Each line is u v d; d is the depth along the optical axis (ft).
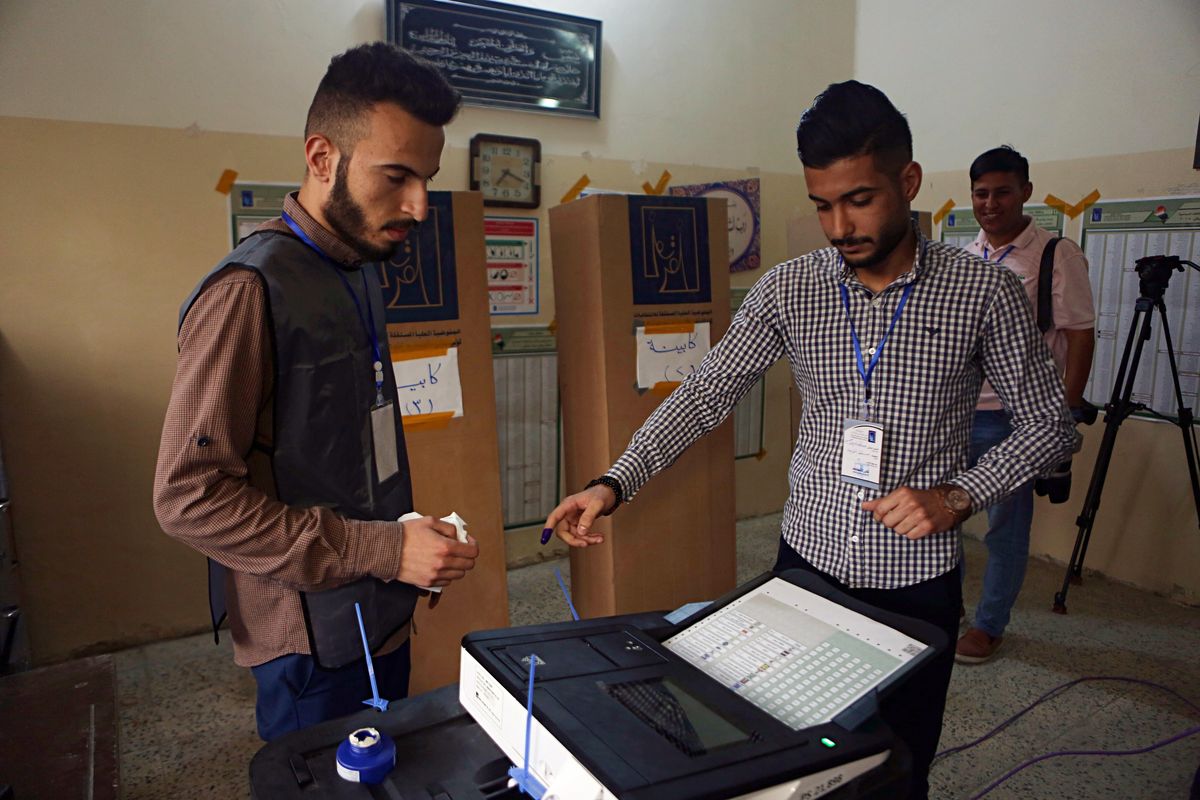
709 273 7.74
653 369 7.45
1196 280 9.16
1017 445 3.79
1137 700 7.54
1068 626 9.03
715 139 11.33
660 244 7.44
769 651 2.60
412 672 6.88
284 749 2.42
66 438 7.88
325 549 3.04
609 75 10.32
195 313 2.94
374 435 3.66
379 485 3.68
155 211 7.97
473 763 2.41
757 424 12.39
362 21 8.71
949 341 3.82
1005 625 8.27
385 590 3.47
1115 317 9.97
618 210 7.18
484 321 7.02
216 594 3.55
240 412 2.98
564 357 7.80
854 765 2.08
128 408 8.09
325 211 3.25
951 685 7.80
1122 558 10.13
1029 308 3.87
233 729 7.04
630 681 2.33
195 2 7.88
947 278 3.81
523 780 2.17
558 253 7.70
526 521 10.64
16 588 7.47
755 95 11.60
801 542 4.20
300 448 3.19
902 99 12.08
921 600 3.92
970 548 11.44
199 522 2.87
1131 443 9.95
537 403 10.46
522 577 10.34
